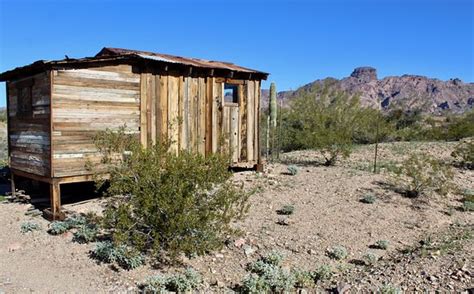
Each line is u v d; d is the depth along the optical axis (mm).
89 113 9664
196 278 6293
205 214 7070
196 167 7098
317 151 18203
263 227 8688
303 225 8883
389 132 23562
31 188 12289
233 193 7434
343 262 7262
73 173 9398
